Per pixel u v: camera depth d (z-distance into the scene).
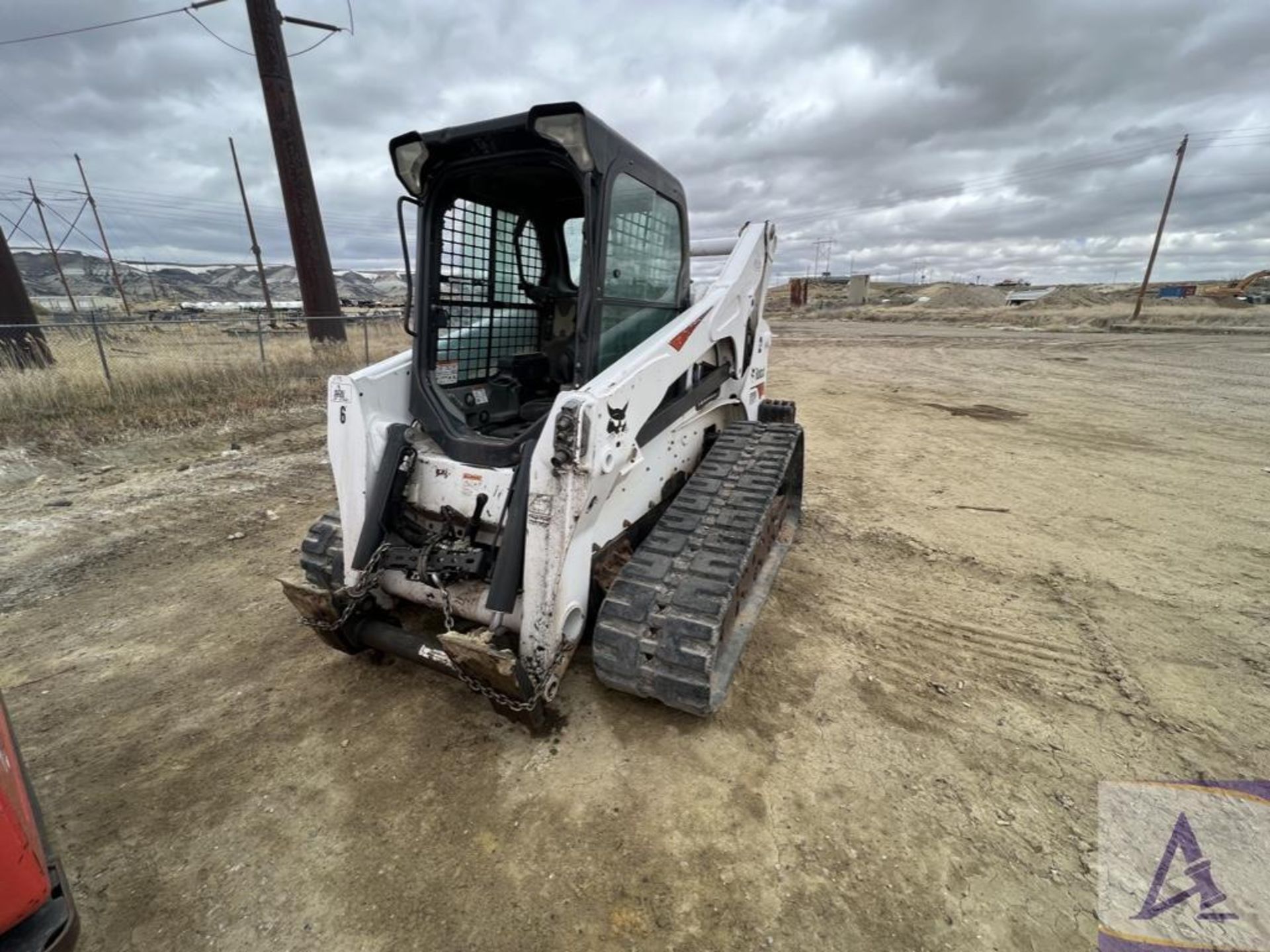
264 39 12.73
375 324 17.03
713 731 2.70
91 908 1.98
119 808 2.35
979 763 2.55
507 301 3.45
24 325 8.80
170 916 1.95
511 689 2.35
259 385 10.23
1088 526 5.11
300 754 2.60
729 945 1.84
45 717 2.85
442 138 2.57
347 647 2.95
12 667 3.23
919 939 1.86
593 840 2.19
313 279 14.10
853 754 2.59
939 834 2.22
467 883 2.04
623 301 2.91
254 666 3.21
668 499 3.69
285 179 13.54
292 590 2.73
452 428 2.83
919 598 3.90
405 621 3.40
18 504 5.52
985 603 3.85
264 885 2.04
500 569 2.42
